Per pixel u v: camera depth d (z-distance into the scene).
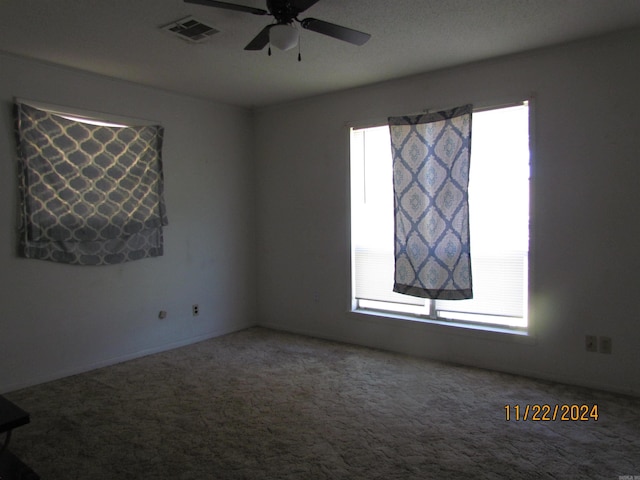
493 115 3.55
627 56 2.97
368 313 4.32
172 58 3.36
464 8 2.61
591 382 3.19
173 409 2.94
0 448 2.14
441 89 3.74
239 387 3.31
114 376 3.57
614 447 2.40
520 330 3.55
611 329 3.11
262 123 5.03
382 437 2.54
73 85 3.60
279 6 2.23
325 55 3.35
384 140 4.15
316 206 4.61
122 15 2.63
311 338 4.65
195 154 4.52
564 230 3.25
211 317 4.71
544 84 3.28
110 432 2.64
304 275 4.77
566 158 3.22
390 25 2.83
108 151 3.78
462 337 3.76
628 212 3.02
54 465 2.29
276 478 2.16
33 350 3.39
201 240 4.59
